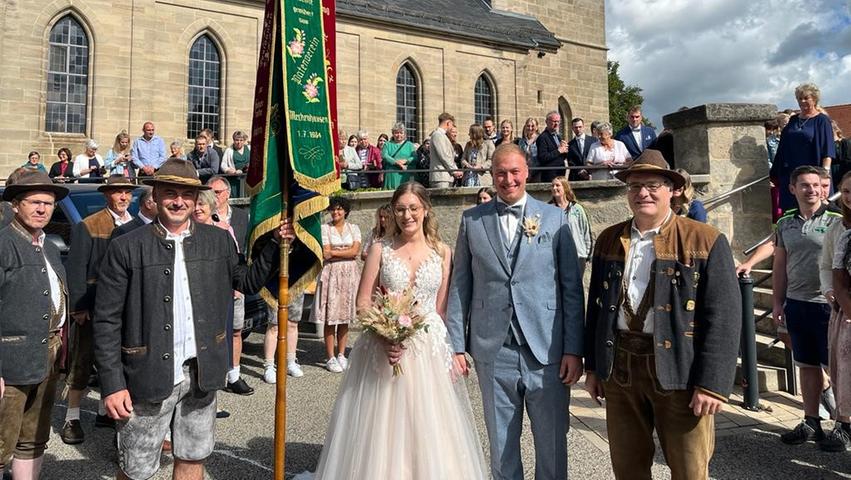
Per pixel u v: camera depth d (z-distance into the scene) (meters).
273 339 6.86
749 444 4.77
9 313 3.63
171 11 18.77
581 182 9.46
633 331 3.11
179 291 3.26
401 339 3.20
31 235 3.87
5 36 16.56
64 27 17.56
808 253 4.80
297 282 3.79
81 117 17.73
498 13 27.78
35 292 3.74
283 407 3.45
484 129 12.68
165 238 3.26
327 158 3.63
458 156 12.25
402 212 3.68
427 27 23.08
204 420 3.39
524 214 3.57
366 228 10.37
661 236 3.07
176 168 3.24
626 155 10.05
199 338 3.26
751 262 5.61
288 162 3.57
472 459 3.36
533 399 3.44
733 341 2.84
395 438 3.20
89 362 5.13
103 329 3.10
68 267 5.08
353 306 7.27
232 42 19.78
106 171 13.36
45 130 17.19
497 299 3.50
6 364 3.60
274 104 3.62
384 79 22.48
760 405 5.53
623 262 3.18
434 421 3.27
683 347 2.90
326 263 7.20
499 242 3.53
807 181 4.89
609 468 4.39
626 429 3.21
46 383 3.93
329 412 5.71
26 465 3.85
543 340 3.40
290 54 3.51
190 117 19.33
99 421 5.48
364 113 21.92
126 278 3.15
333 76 3.78
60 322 4.07
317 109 3.61
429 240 3.84
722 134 8.72
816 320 4.71
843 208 4.10
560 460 3.41
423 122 23.34
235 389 6.32
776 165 7.56
